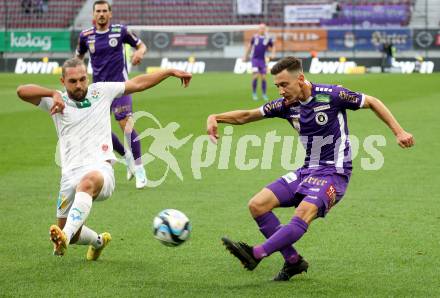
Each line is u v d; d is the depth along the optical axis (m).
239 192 22.22
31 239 16.73
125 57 25.09
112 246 16.16
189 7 89.00
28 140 32.66
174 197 21.55
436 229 17.47
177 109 43.66
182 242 13.30
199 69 79.94
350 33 81.00
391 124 13.34
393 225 17.91
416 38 80.06
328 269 14.32
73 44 82.69
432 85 58.78
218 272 14.17
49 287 13.16
